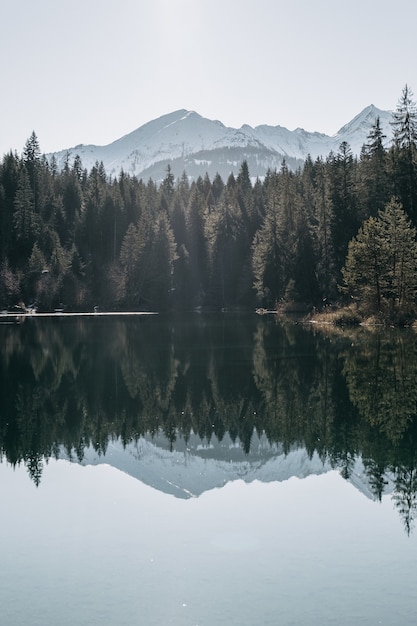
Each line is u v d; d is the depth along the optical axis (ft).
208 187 487.61
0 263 352.08
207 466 59.16
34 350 144.97
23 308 327.47
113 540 41.75
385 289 202.49
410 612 32.37
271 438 68.44
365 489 51.80
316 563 37.91
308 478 54.85
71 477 56.18
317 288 271.49
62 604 33.30
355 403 81.76
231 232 354.54
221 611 32.48
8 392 93.50
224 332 192.03
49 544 41.22
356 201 260.83
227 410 81.35
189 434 70.90
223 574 36.55
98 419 77.61
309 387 93.04
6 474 57.00
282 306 285.84
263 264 304.71
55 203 404.57
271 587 35.12
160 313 325.83
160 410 81.92
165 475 56.39
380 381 95.40
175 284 352.49
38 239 364.99
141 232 347.97
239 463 59.57
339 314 217.36
